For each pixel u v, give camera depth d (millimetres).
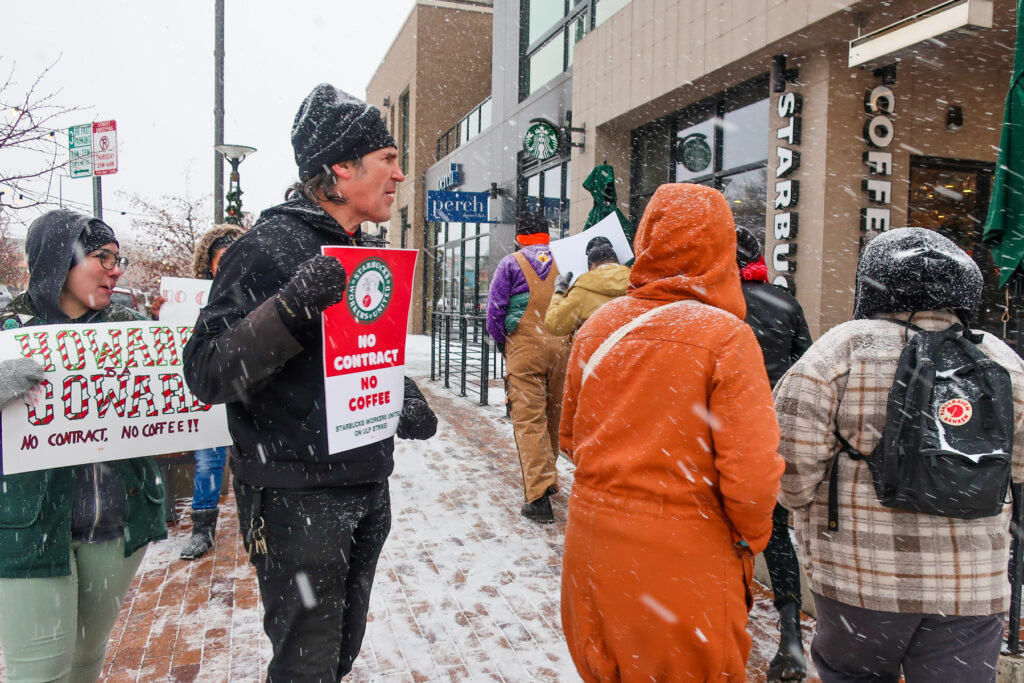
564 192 13031
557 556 4234
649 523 1771
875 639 1873
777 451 1881
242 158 8117
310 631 1864
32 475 2070
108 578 2260
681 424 1774
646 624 1768
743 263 3051
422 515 4980
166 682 2877
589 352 2031
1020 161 2527
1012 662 2596
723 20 7828
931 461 1722
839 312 7035
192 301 3949
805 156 7219
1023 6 2510
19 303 2457
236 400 1754
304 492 1855
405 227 26453
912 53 6582
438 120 24578
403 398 2195
